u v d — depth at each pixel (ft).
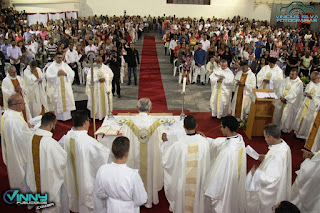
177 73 46.24
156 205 15.67
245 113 26.55
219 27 79.00
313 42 60.80
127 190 9.98
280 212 8.14
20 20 66.95
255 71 36.19
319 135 20.84
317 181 12.60
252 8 96.32
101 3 95.40
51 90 26.22
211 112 29.89
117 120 17.76
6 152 15.40
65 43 49.83
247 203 13.20
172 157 13.30
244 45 47.57
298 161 20.88
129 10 97.14
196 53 39.91
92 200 13.25
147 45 72.38
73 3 90.53
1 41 44.57
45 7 81.46
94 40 49.55
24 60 40.27
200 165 13.12
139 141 14.25
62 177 13.30
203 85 39.96
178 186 13.29
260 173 12.17
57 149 12.85
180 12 98.07
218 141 13.61
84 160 12.62
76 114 12.77
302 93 24.32
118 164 10.16
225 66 27.37
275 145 12.34
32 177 13.29
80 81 39.47
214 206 13.01
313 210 12.78
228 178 12.35
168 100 33.19
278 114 25.73
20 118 15.17
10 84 22.49
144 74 45.06
